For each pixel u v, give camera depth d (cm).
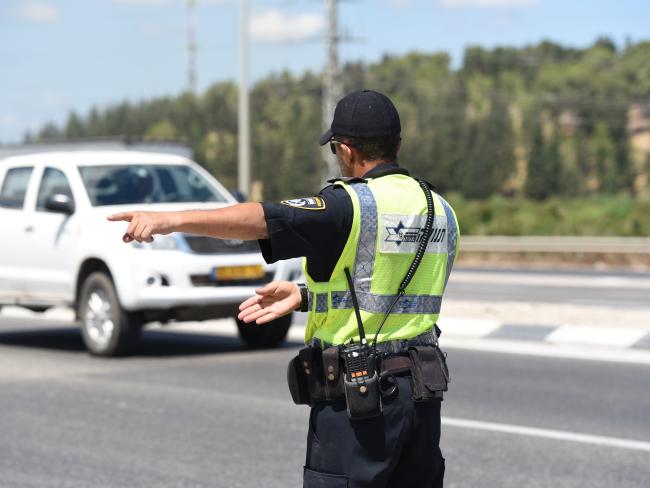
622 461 1302
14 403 1686
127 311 2106
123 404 1670
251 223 620
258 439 1432
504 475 1243
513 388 1744
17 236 2308
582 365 1938
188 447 1388
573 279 4419
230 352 2212
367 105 678
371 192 657
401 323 665
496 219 8594
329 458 661
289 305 700
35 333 2662
